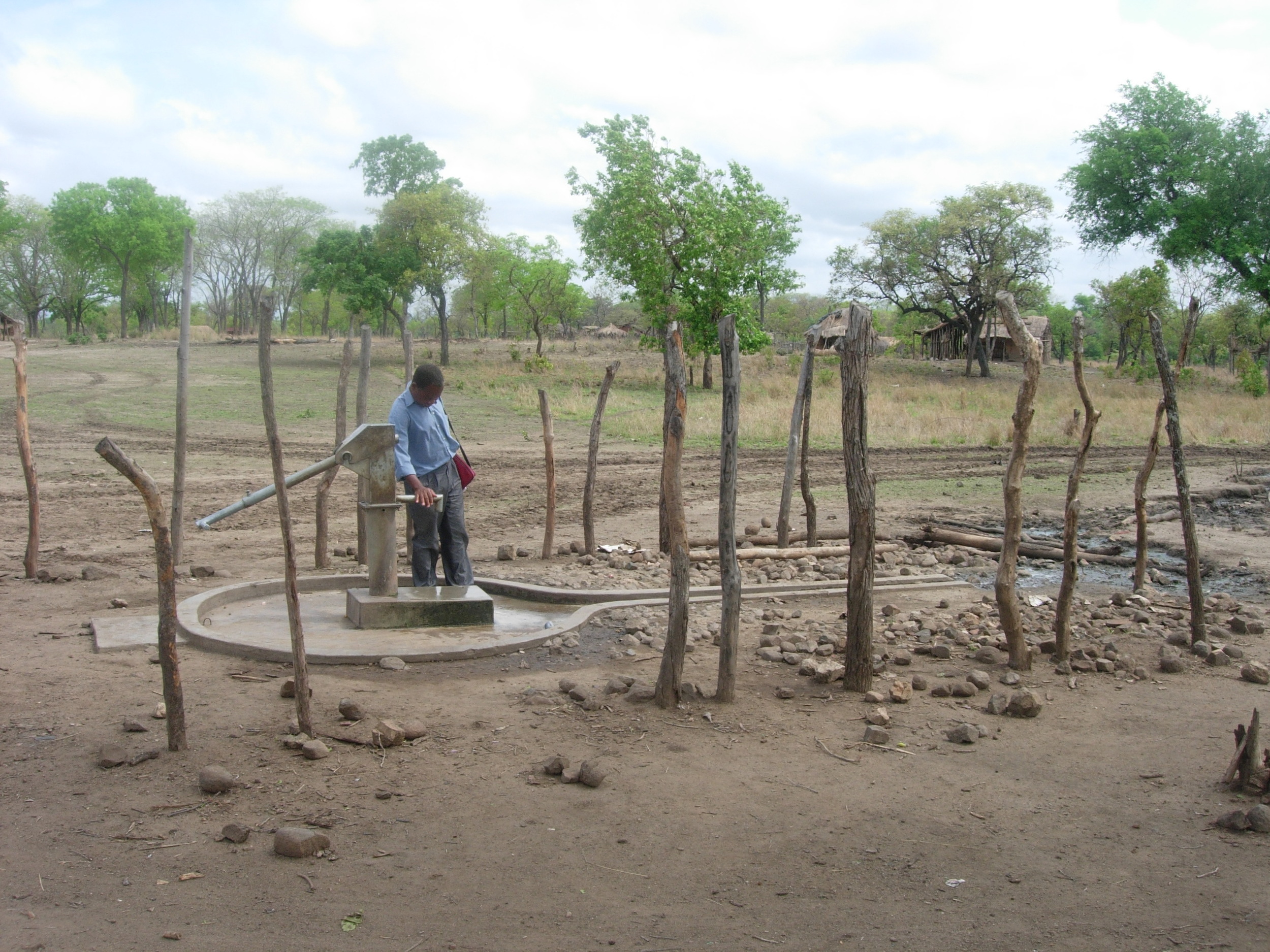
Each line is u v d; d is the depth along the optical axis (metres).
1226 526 12.58
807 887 3.38
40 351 48.47
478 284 53.97
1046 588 9.02
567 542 10.69
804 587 8.39
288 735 4.66
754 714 5.19
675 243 37.84
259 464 16.91
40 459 16.52
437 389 7.03
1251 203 37.94
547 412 9.49
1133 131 38.78
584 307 72.69
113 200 74.69
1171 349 69.25
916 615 7.47
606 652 6.39
